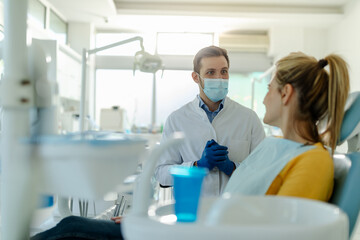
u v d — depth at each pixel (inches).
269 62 248.5
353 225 28.0
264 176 37.1
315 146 36.3
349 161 30.8
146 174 20.2
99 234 33.2
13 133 20.9
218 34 244.4
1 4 127.8
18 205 20.9
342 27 217.9
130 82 243.1
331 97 36.1
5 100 20.8
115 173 20.0
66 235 32.5
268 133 157.9
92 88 244.1
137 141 21.0
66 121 149.3
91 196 20.0
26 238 21.8
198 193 21.3
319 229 15.6
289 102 39.7
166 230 15.5
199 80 69.2
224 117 69.2
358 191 27.9
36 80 22.7
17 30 21.0
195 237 15.2
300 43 240.1
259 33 252.2
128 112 239.9
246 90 252.5
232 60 248.4
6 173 20.8
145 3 216.7
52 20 208.1
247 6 216.1
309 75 37.9
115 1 215.8
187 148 67.5
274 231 15.2
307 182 31.4
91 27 237.6
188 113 69.9
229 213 19.3
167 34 251.8
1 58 24.0
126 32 253.1
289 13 214.4
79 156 19.0
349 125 36.0
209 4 215.9
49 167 20.0
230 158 67.0
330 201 33.4
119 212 52.6
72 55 201.6
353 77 199.8
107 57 248.7
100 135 24.7
